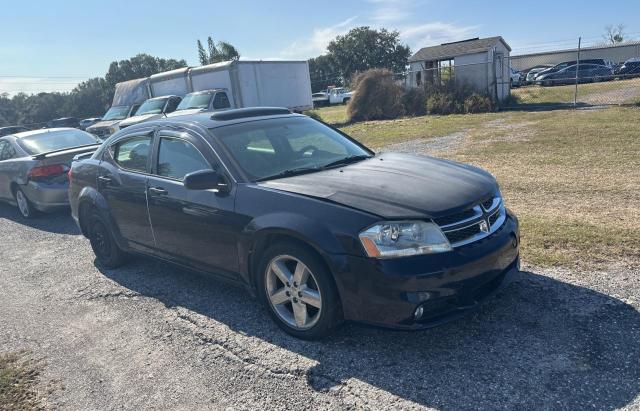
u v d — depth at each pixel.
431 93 23.14
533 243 4.84
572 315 3.49
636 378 2.77
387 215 3.12
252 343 3.58
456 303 3.17
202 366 3.35
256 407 2.87
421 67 25.59
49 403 3.11
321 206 3.32
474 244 3.24
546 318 3.49
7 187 8.65
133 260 5.68
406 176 3.69
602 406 2.58
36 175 7.80
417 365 3.11
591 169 8.15
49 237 7.17
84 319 4.26
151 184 4.51
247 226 3.63
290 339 3.58
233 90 18.22
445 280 3.04
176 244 4.36
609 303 3.60
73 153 8.11
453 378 2.94
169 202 4.29
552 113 17.20
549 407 2.62
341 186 3.52
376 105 24.00
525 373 2.91
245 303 4.26
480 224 3.35
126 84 21.62
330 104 47.78
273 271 3.61
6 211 9.47
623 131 11.58
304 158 4.28
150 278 5.05
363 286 3.10
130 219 4.80
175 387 3.14
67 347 3.80
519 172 8.34
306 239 3.26
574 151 9.86
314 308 3.48
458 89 22.70
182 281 4.89
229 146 4.09
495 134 13.41
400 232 3.06
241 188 3.78
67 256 6.12
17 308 4.65
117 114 20.64
